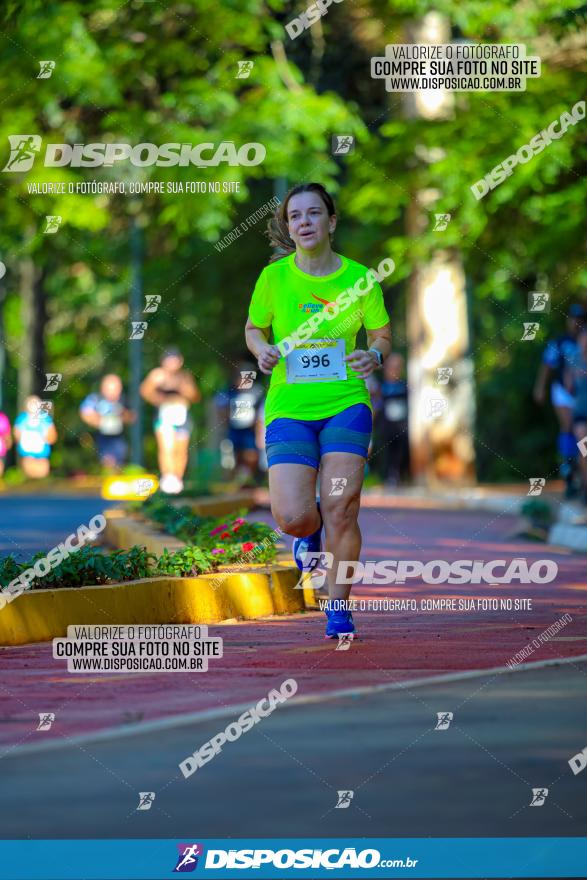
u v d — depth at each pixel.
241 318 56.03
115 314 63.00
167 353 36.78
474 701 8.34
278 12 35.41
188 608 12.36
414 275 38.94
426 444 39.12
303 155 34.09
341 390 11.25
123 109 34.19
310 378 11.25
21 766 6.64
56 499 35.84
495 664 9.84
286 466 11.31
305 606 13.84
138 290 52.25
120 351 62.53
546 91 31.67
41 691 8.74
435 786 6.29
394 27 35.66
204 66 34.44
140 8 33.50
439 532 24.89
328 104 34.22
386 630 11.98
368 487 43.59
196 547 13.46
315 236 11.22
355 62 39.00
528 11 31.33
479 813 5.90
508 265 33.97
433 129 32.53
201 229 33.97
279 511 11.34
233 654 10.35
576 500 29.02
